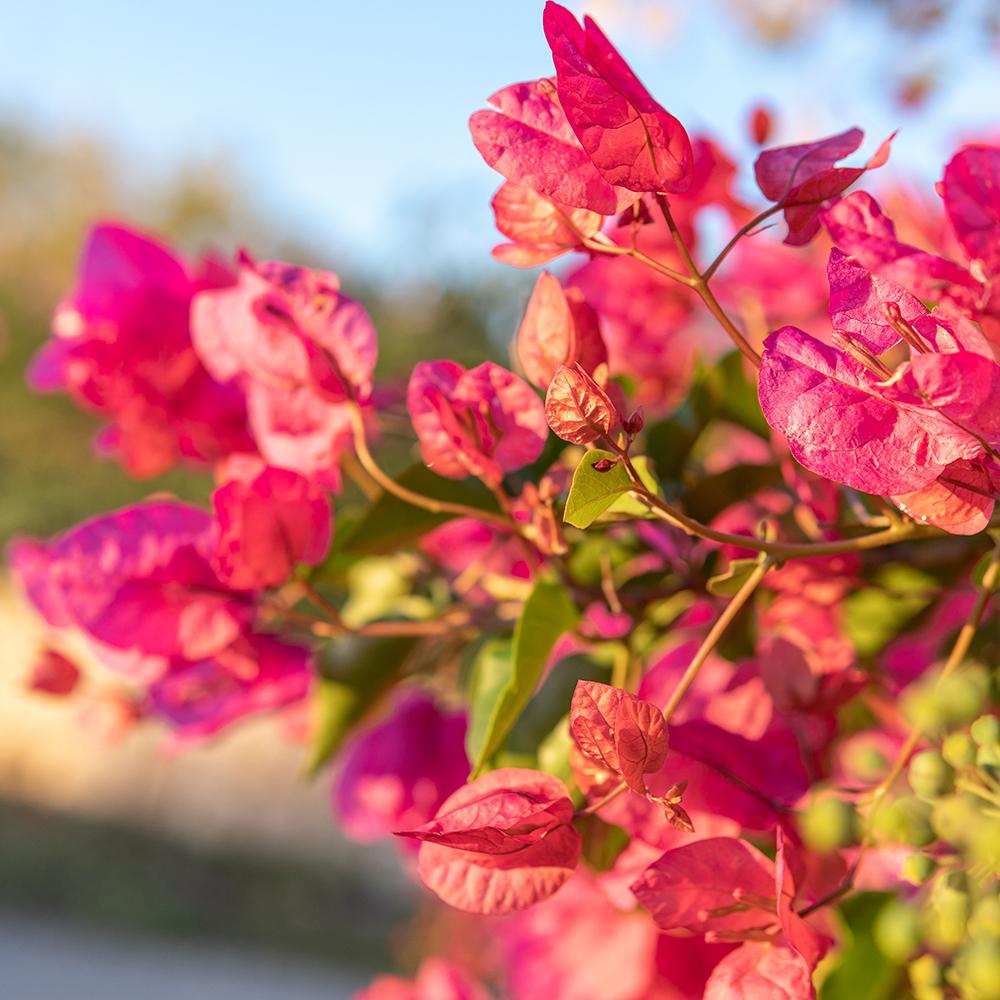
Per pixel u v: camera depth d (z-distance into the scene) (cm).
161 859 564
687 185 39
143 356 54
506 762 46
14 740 596
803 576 48
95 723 61
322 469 47
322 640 55
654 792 43
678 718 48
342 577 56
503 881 40
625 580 49
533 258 43
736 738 44
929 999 39
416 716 59
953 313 38
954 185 40
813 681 45
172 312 55
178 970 475
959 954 39
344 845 567
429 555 58
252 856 566
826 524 46
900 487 38
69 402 791
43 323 899
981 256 39
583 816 41
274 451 48
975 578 44
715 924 39
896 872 43
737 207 52
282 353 47
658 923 39
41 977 448
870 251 40
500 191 42
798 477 47
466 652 57
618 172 39
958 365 37
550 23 38
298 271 47
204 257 56
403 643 54
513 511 48
